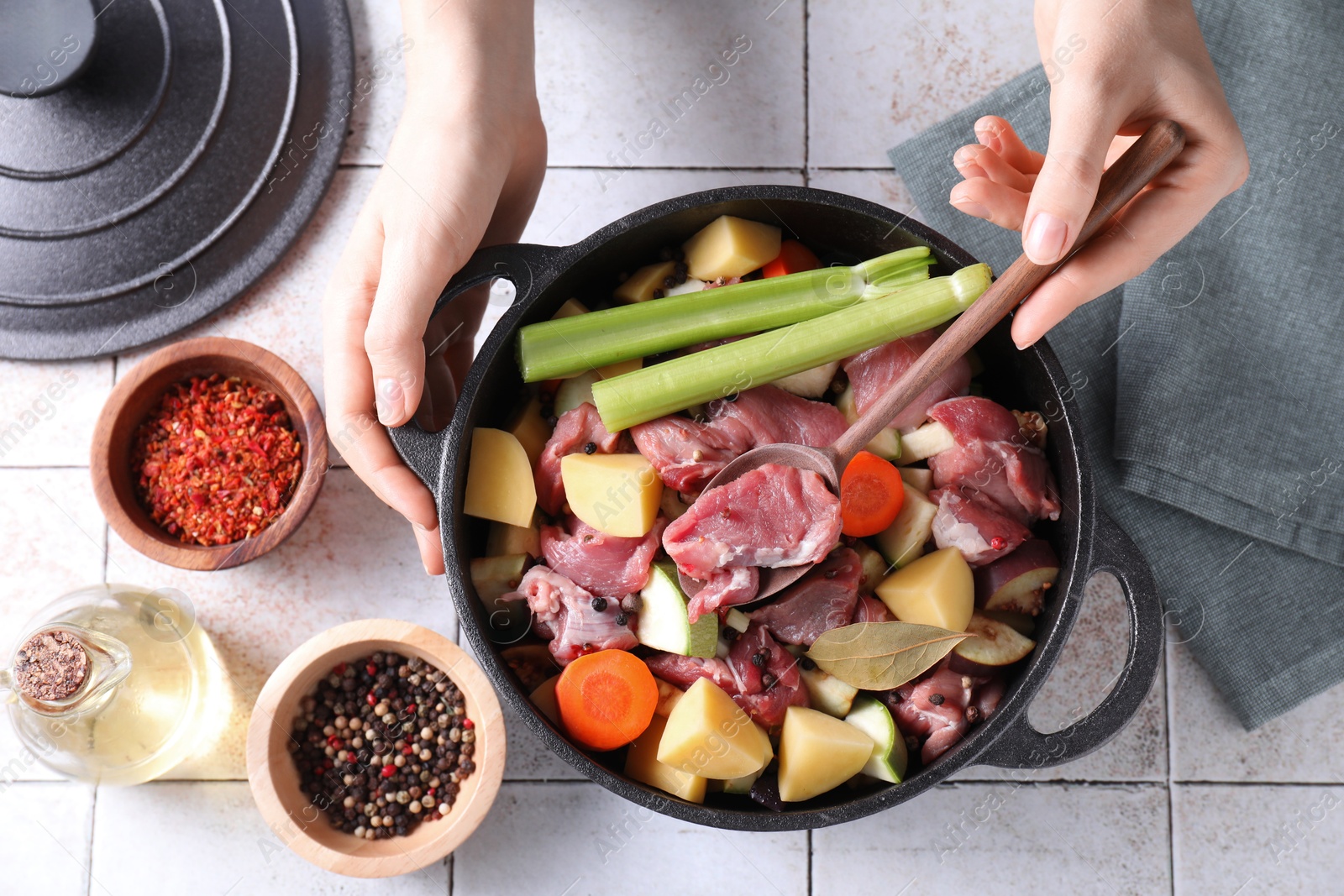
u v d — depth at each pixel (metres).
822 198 1.20
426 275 1.18
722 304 1.24
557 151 1.64
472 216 1.23
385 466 1.28
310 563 1.56
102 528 1.59
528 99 1.32
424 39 1.27
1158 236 1.21
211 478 1.50
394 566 1.57
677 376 1.19
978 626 1.22
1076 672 1.53
